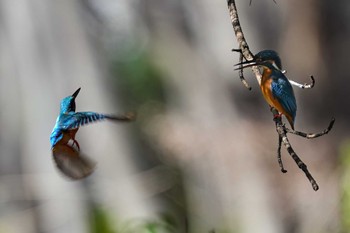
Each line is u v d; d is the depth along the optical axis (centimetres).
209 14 1962
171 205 1906
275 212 1769
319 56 1852
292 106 633
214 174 1870
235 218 1830
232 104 1908
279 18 1866
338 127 1838
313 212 1645
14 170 1900
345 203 1027
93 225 1052
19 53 1894
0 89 1906
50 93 1902
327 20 1845
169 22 2086
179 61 2077
